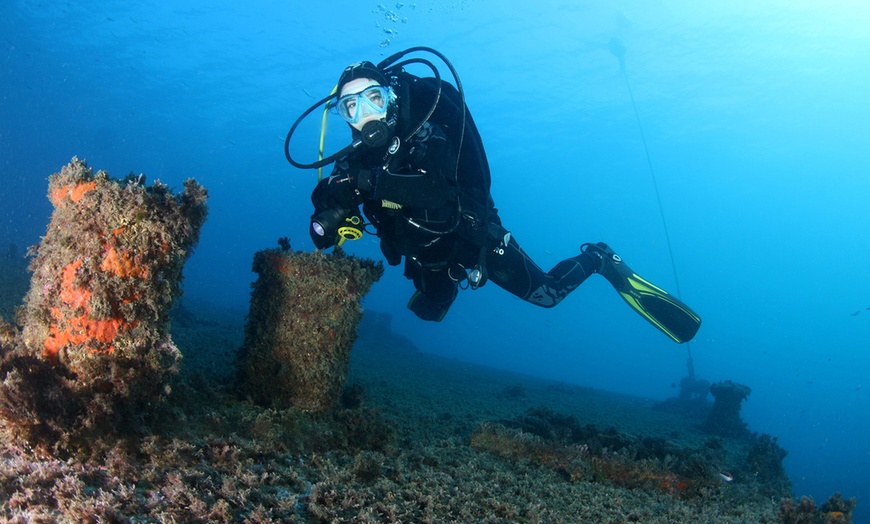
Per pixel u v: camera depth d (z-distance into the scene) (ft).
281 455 9.22
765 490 17.11
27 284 28.45
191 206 8.36
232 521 6.26
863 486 50.44
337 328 11.84
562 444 14.97
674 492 13.83
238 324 38.70
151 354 8.23
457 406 24.29
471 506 8.74
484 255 14.15
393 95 12.48
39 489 6.14
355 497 7.76
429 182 12.12
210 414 9.38
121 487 6.44
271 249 12.18
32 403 7.08
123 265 7.80
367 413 12.22
